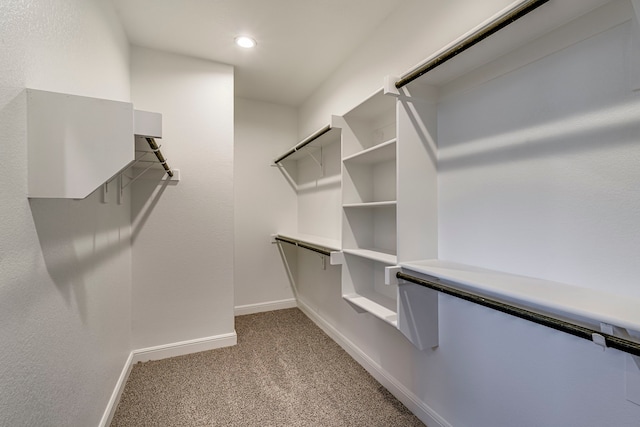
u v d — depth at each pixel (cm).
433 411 158
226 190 261
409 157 147
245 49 236
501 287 98
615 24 89
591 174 97
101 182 99
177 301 246
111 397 170
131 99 228
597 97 95
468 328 138
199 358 238
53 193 92
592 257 96
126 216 218
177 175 243
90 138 98
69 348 114
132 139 103
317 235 312
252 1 181
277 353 246
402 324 144
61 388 107
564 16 96
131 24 203
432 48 158
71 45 117
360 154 176
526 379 114
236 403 181
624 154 89
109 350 170
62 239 109
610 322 71
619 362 89
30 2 88
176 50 237
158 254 239
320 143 278
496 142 126
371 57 214
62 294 108
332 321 280
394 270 140
